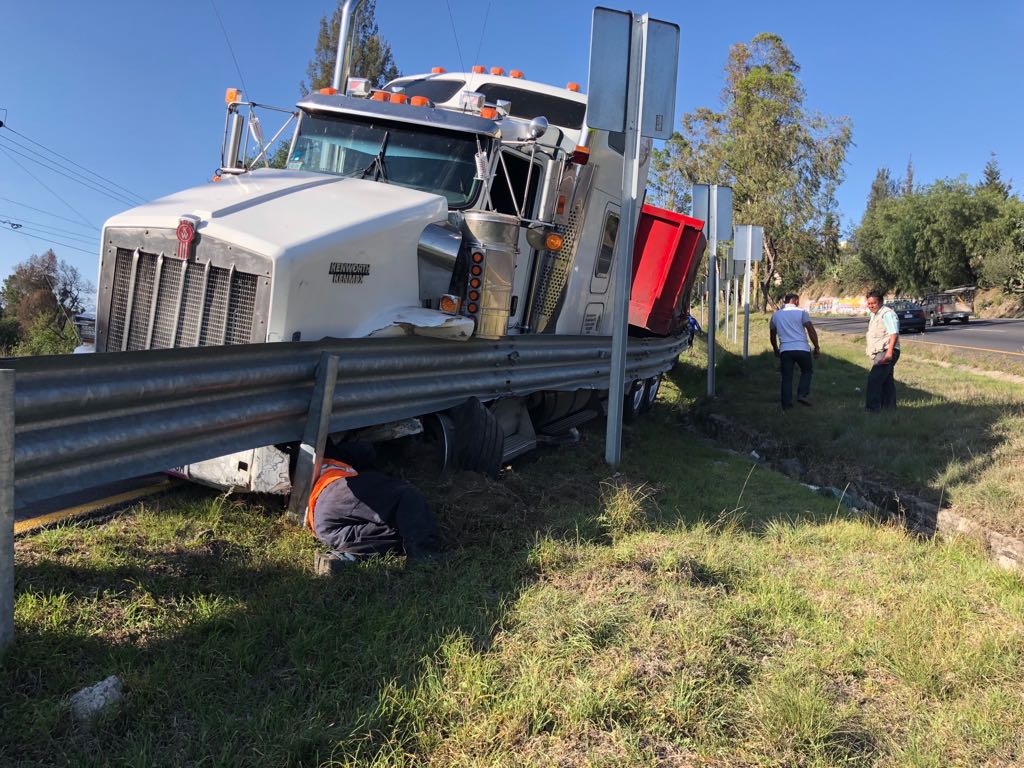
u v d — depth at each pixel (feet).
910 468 24.63
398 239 18.12
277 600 12.21
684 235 37.32
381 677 10.22
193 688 9.65
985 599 14.71
